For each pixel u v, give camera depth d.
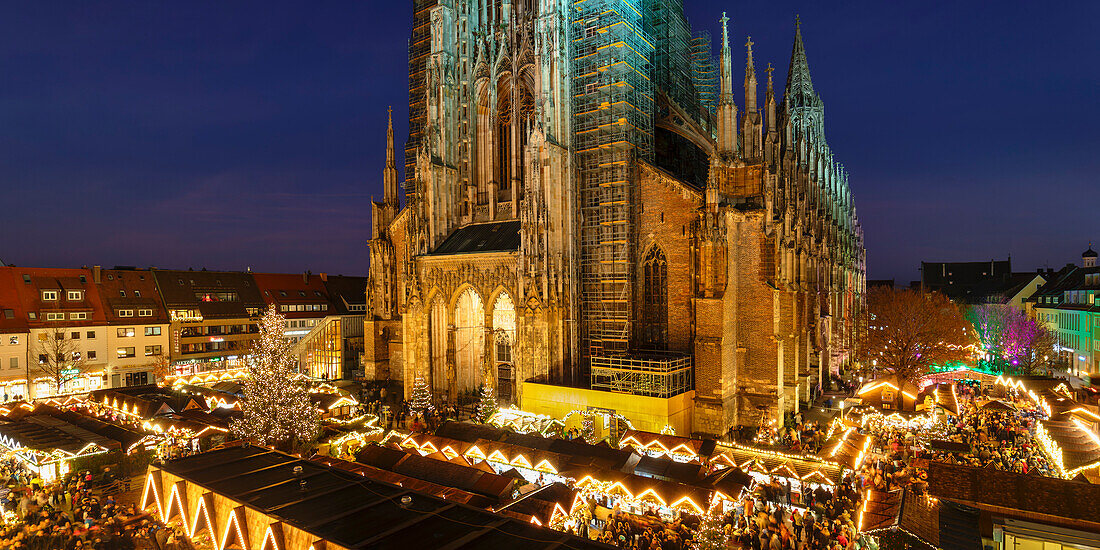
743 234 54.97
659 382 53.06
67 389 77.62
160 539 27.78
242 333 95.94
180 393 57.09
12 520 30.47
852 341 98.81
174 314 89.19
